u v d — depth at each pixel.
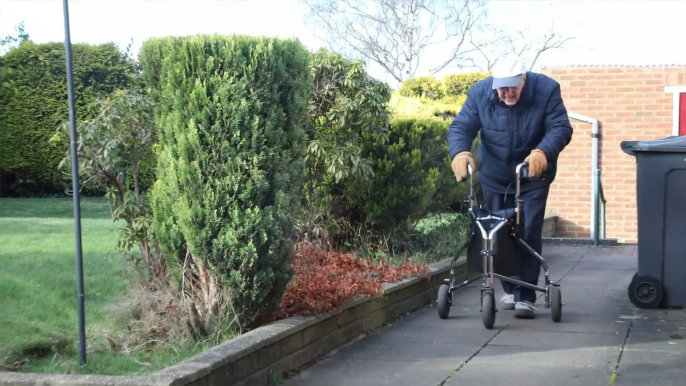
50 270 6.96
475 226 6.24
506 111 6.57
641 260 6.98
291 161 5.42
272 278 5.16
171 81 5.14
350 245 8.59
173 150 5.15
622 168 14.57
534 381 4.71
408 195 8.48
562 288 8.13
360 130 8.18
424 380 4.80
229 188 5.05
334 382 4.81
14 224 10.16
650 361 5.13
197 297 5.25
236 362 4.48
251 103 5.11
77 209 4.53
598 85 14.65
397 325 6.45
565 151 14.70
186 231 5.04
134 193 5.89
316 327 5.42
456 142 6.59
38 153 14.85
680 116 14.30
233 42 5.12
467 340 5.85
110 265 7.20
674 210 6.88
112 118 5.68
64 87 14.88
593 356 5.28
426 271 7.35
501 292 8.05
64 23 4.50
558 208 14.75
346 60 8.09
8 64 14.81
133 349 4.97
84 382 4.04
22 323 5.29
